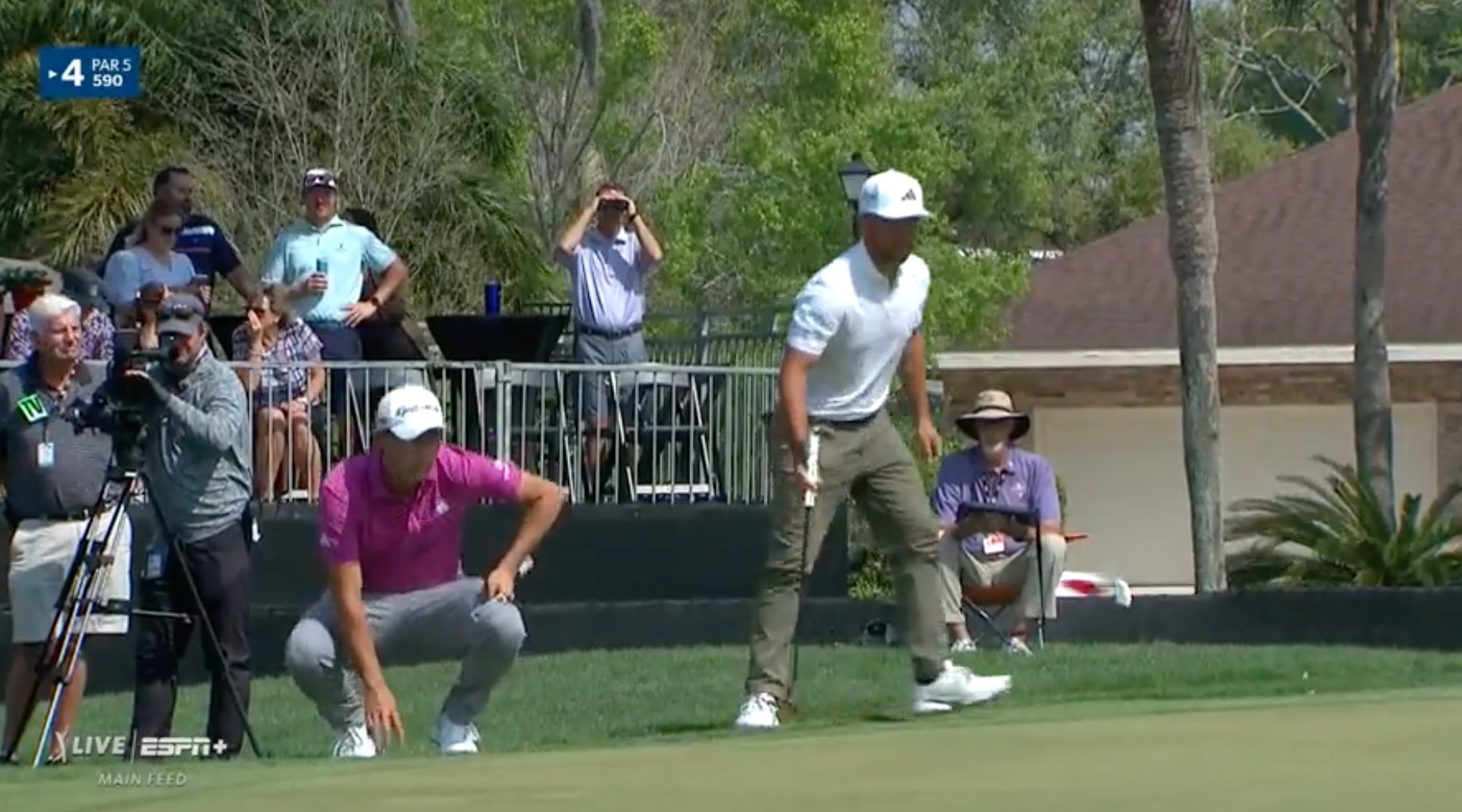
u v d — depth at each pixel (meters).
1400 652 42.03
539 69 100.75
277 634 45.78
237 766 22.22
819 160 95.56
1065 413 97.75
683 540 51.06
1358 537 62.84
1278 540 67.38
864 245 31.25
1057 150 156.50
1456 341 92.25
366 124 77.44
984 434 45.00
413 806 15.61
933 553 32.25
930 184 97.94
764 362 55.06
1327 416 95.06
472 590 29.95
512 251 80.06
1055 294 100.69
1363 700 23.17
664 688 38.19
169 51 76.25
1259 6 160.25
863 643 47.47
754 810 14.90
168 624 31.45
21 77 75.44
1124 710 25.58
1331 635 48.22
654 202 102.44
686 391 51.56
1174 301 98.50
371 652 29.19
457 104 80.81
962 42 153.50
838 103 106.50
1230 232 101.94
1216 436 67.94
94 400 31.75
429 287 77.81
